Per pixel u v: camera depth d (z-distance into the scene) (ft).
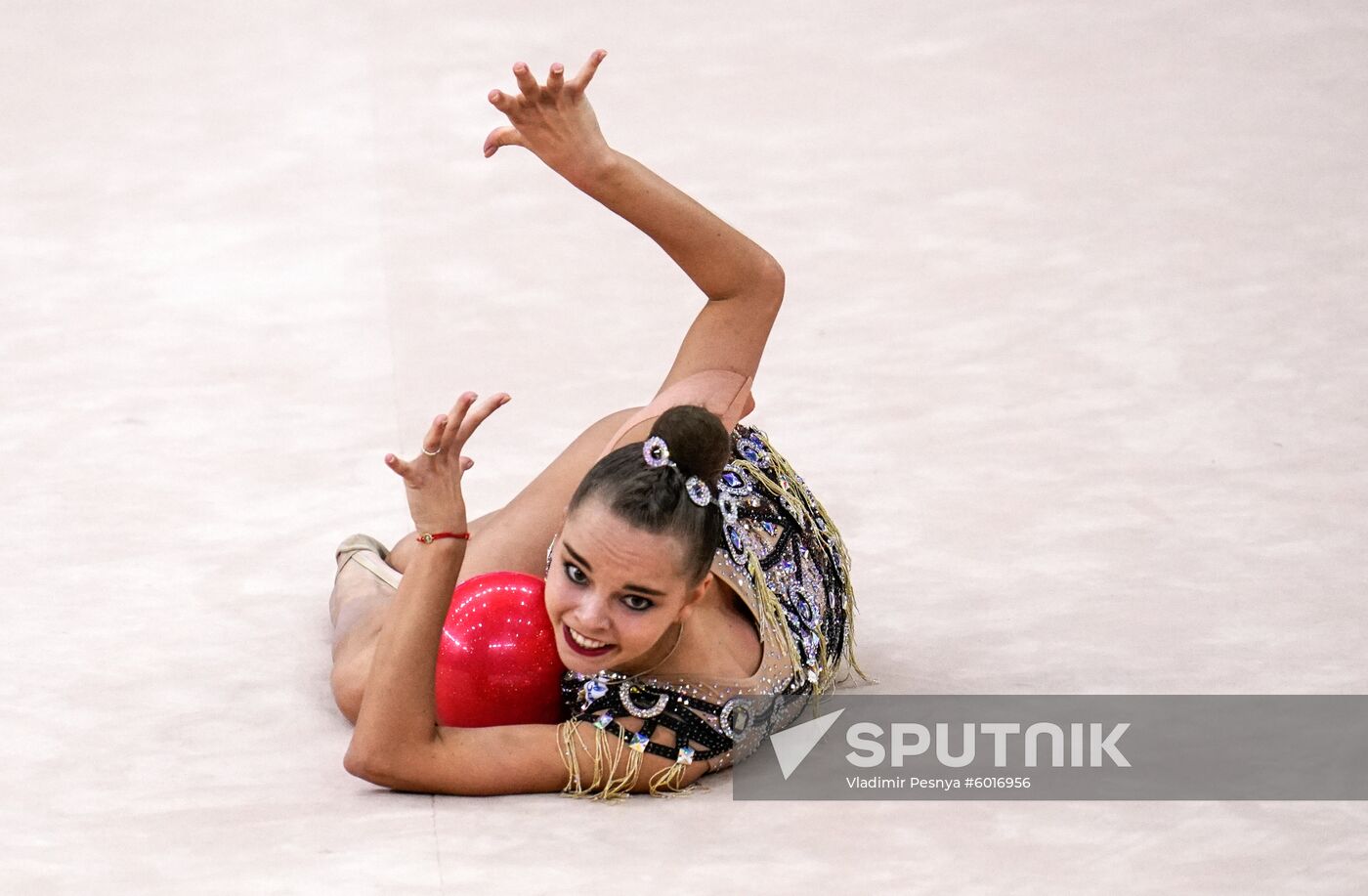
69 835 32.86
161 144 78.69
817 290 63.05
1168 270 64.23
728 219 70.28
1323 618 41.75
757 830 33.24
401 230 69.21
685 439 32.17
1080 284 63.05
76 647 40.27
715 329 37.47
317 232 69.10
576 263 65.98
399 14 96.48
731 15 96.37
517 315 61.26
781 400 54.19
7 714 37.32
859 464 49.93
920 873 31.83
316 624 41.60
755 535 35.91
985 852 32.58
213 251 67.10
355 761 33.73
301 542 45.68
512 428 52.49
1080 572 44.01
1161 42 91.35
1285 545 45.21
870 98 84.17
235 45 92.27
